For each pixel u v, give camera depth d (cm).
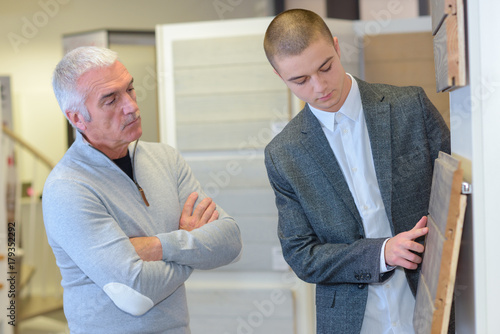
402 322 154
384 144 152
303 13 143
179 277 149
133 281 140
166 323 150
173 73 316
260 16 431
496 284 115
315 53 139
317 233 159
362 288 153
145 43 375
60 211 143
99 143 152
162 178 163
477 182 115
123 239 143
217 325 312
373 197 155
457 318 145
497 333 116
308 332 308
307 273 156
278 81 306
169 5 432
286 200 163
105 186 150
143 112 375
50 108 445
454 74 116
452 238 113
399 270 154
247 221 311
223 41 309
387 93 158
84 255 141
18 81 443
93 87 144
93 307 146
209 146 314
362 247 148
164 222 158
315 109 158
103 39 368
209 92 312
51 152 448
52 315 420
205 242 154
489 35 112
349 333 153
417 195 153
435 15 134
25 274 398
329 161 157
